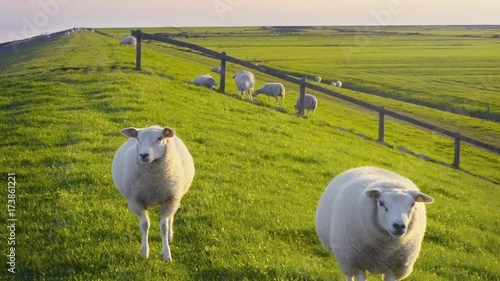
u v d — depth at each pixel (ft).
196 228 30.63
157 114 60.80
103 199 34.35
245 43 440.86
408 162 73.46
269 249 28.50
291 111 93.66
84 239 27.99
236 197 37.45
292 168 49.88
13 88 74.84
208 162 45.83
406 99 175.52
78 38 253.03
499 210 56.34
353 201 23.07
